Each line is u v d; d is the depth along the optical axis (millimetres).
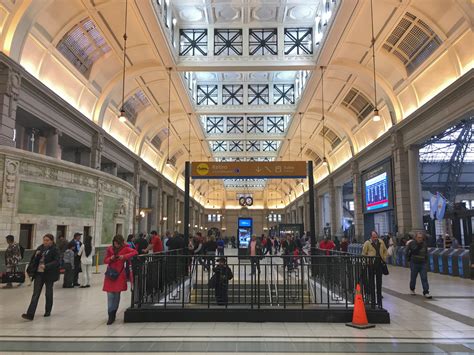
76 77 15719
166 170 35250
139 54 17531
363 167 23016
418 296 8820
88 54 15984
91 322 6348
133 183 24797
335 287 8094
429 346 4961
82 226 15070
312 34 19547
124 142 23266
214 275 7668
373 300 6516
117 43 16203
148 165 27266
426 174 29516
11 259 10016
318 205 37344
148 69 18500
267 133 31797
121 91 19625
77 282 10820
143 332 5699
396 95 17578
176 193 38188
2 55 10797
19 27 11367
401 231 16984
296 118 26234
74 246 10797
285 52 19672
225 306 6699
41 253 6684
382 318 6273
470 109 12250
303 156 37125
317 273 9977
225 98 27656
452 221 17094
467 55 12875
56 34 13633
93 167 17844
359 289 6285
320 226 36812
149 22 14570
